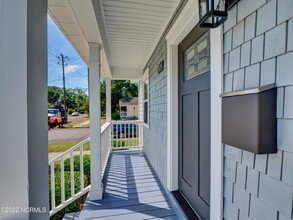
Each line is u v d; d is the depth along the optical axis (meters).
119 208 2.41
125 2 2.09
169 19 2.52
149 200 2.61
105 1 2.08
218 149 1.32
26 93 0.62
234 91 1.08
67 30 2.42
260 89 0.87
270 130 0.86
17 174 0.61
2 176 0.61
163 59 3.03
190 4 1.79
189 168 2.26
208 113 1.77
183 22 2.01
